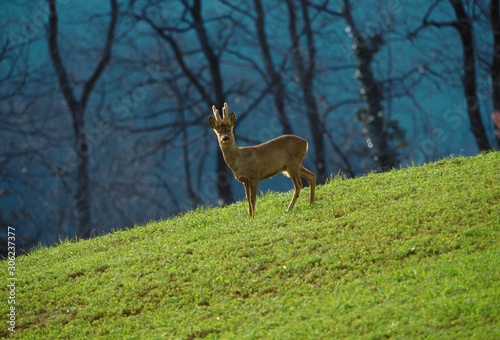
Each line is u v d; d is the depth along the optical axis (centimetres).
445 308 628
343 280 755
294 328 655
